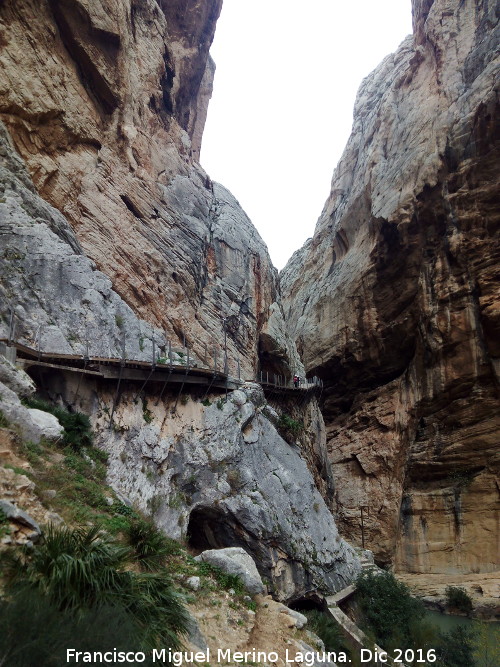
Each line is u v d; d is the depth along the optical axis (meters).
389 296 34.16
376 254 34.75
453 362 29.48
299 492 18.11
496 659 14.83
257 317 28.69
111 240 19.48
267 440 18.47
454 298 29.66
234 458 16.56
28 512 7.07
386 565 29.55
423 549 28.56
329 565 17.41
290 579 15.65
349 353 36.44
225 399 17.86
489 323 27.70
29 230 14.91
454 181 30.05
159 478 14.74
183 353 19.98
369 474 32.72
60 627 4.78
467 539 27.06
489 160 28.52
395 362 34.31
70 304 14.89
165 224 23.31
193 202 26.64
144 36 26.27
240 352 25.42
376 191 36.03
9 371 10.95
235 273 27.52
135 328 16.70
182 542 14.14
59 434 10.50
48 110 18.22
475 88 30.20
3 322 12.95
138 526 8.52
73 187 18.92
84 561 6.04
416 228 32.06
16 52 17.70
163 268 21.56
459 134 30.14
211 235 27.14
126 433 14.42
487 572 25.75
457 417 29.17
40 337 13.62
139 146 23.59
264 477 17.20
